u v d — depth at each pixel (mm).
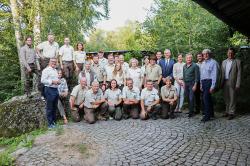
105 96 8141
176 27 14258
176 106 8070
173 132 6578
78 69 9164
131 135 6473
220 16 7434
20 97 8625
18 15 11672
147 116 7941
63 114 7867
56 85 7430
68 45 9016
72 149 5762
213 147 5582
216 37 11938
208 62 7434
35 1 11250
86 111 7750
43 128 7555
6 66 13031
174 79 8711
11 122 7652
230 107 7531
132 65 8664
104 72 8883
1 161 5250
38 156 5512
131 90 8016
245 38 11547
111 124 7492
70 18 12156
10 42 12852
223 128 6734
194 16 13312
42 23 11664
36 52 8711
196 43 12648
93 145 5941
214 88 7348
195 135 6312
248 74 8523
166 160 5125
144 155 5375
